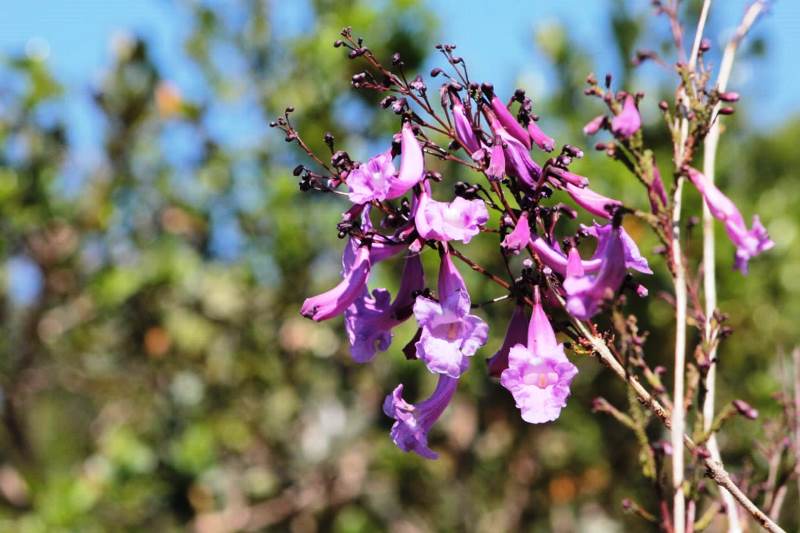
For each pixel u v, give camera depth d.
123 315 9.59
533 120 3.11
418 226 2.92
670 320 7.70
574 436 8.70
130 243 9.75
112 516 8.93
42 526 8.67
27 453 9.91
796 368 4.28
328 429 9.22
